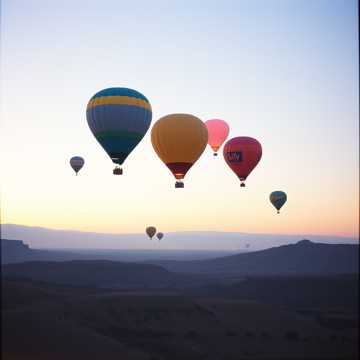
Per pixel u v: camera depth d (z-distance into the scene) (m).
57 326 45.31
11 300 59.09
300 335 58.41
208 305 64.94
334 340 56.94
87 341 42.94
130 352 42.06
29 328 44.00
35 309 50.25
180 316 57.28
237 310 64.50
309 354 49.41
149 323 53.72
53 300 57.62
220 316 60.94
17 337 42.09
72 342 42.34
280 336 57.19
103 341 43.50
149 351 44.81
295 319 64.69
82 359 39.28
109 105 37.00
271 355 48.03
